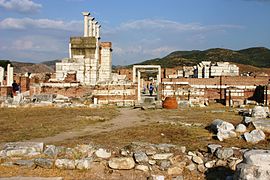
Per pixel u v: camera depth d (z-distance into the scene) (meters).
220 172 10.17
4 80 46.72
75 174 10.16
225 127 14.62
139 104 34.00
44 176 9.89
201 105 33.72
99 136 14.93
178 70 64.56
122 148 11.67
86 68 39.84
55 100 33.53
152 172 10.40
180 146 11.51
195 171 10.50
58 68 39.69
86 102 34.50
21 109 28.31
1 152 11.20
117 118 22.78
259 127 14.45
